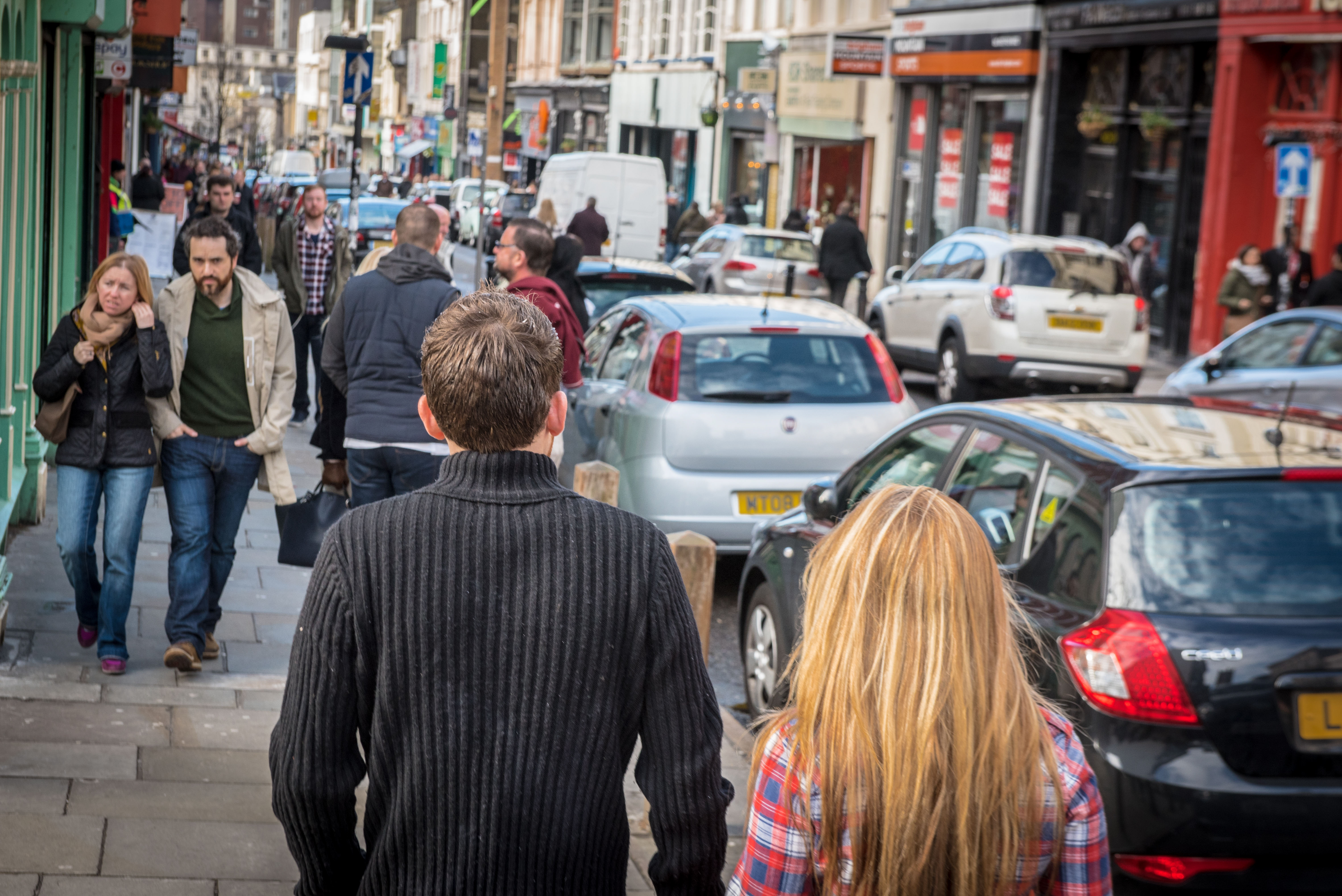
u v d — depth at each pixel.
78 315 11.05
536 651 4.40
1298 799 7.51
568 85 110.25
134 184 54.75
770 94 75.38
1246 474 8.45
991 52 55.09
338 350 11.84
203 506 11.55
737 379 16.33
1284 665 7.66
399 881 4.41
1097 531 8.40
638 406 16.48
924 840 3.97
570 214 67.56
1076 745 4.23
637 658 4.49
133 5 29.78
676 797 4.50
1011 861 4.00
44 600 13.52
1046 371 31.50
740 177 82.56
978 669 4.04
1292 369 23.97
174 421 11.31
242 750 10.07
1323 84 41.03
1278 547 8.20
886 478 11.26
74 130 22.08
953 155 60.06
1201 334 43.78
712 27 85.75
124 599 11.49
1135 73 48.34
